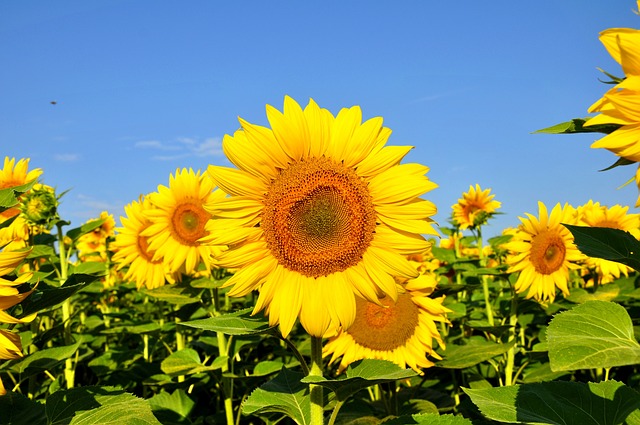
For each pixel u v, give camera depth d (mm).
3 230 1377
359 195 848
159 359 1728
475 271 1516
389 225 859
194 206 1527
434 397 1418
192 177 1545
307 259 840
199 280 1333
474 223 1835
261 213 850
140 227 1692
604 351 597
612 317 673
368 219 851
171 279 1612
